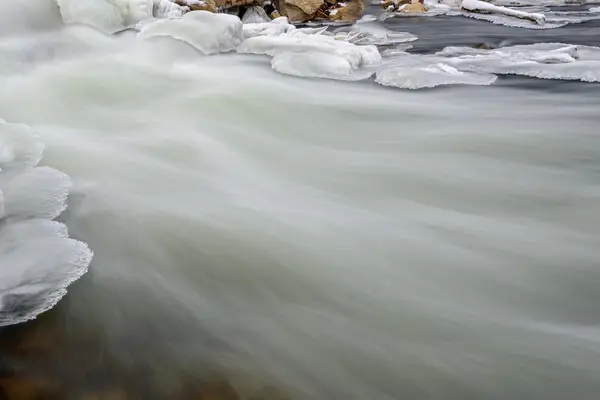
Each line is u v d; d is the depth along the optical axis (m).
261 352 3.20
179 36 9.29
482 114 7.31
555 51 9.54
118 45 9.53
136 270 3.89
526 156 6.00
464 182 5.39
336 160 6.00
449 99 7.91
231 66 9.10
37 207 4.51
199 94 7.82
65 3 9.39
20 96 7.39
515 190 5.22
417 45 11.47
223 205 4.86
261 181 5.45
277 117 7.22
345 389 2.97
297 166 5.83
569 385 2.99
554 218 4.71
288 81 8.48
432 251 4.20
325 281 3.85
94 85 7.96
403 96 8.05
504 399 2.93
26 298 3.41
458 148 6.25
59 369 3.00
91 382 2.94
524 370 3.10
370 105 7.66
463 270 3.98
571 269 3.98
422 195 5.16
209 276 3.87
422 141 6.47
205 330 3.36
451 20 15.02
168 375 3.00
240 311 3.55
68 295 3.53
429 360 3.18
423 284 3.83
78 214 4.57
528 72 8.81
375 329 3.41
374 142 6.51
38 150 5.71
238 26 9.83
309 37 10.19
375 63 9.44
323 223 4.59
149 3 10.38
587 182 5.37
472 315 3.54
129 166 5.61
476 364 3.14
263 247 4.20
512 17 14.64
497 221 4.67
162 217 4.59
